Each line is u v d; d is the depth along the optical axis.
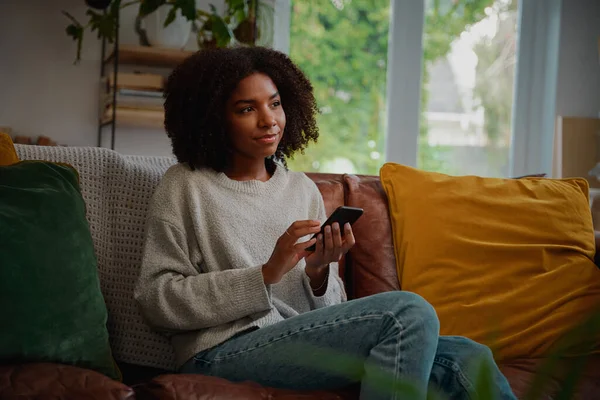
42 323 1.06
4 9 3.20
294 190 1.53
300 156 3.58
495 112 3.74
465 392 1.12
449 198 1.83
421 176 1.89
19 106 3.23
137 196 1.52
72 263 1.15
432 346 1.11
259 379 1.24
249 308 1.28
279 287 1.42
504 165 3.76
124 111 2.99
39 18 3.23
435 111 3.70
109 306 1.44
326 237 1.32
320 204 1.58
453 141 3.72
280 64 1.55
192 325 1.28
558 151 3.63
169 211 1.37
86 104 3.29
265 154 1.46
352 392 1.16
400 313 1.14
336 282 1.52
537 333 1.63
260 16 3.32
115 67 2.91
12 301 1.03
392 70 3.65
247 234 1.40
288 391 1.11
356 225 1.83
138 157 1.65
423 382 1.08
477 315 1.66
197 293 1.27
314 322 1.21
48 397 0.90
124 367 1.42
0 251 1.05
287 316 1.40
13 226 1.09
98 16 3.06
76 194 1.28
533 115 3.76
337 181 1.91
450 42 3.69
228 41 2.95
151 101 3.02
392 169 1.92
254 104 1.44
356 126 3.64
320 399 1.09
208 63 1.45
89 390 0.92
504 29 3.74
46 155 1.48
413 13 3.64
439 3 3.68
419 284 1.73
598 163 3.62
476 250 1.74
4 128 3.10
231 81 1.42
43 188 1.21
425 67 3.68
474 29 3.71
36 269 1.08
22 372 0.94
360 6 3.63
